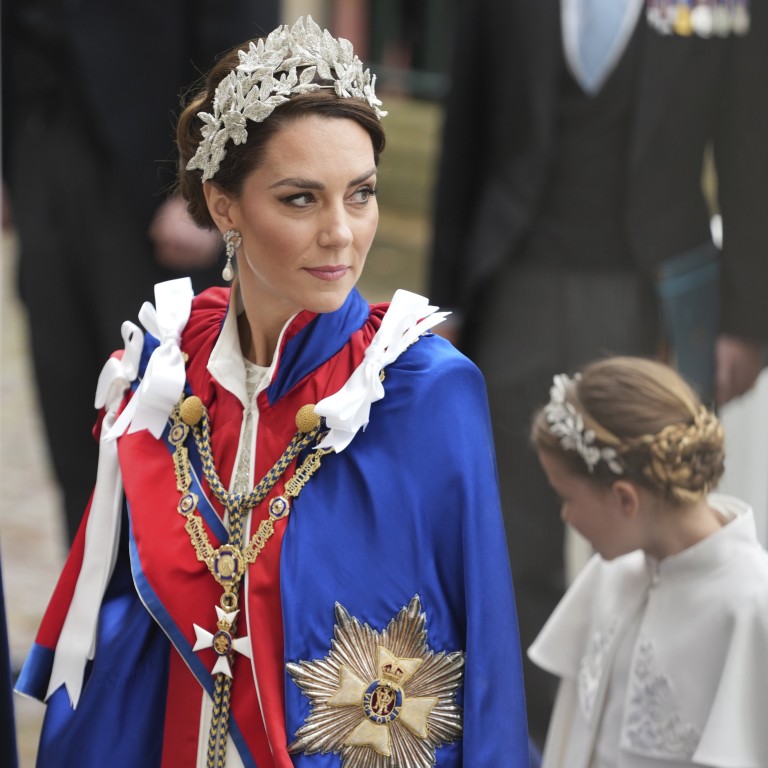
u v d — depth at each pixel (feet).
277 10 53.47
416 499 23.79
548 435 31.50
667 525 30.53
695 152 47.37
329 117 22.62
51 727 25.96
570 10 47.44
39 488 67.67
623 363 31.60
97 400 26.94
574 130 47.73
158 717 25.41
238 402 25.14
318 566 23.61
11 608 54.80
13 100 53.31
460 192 50.39
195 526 24.53
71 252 53.57
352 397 23.73
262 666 23.65
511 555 48.73
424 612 23.91
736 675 29.37
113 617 25.81
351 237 22.80
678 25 46.60
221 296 26.91
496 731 23.86
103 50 52.13
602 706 31.96
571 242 48.14
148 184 53.01
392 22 106.83
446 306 50.85
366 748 23.66
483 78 49.44
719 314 48.03
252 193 22.98
